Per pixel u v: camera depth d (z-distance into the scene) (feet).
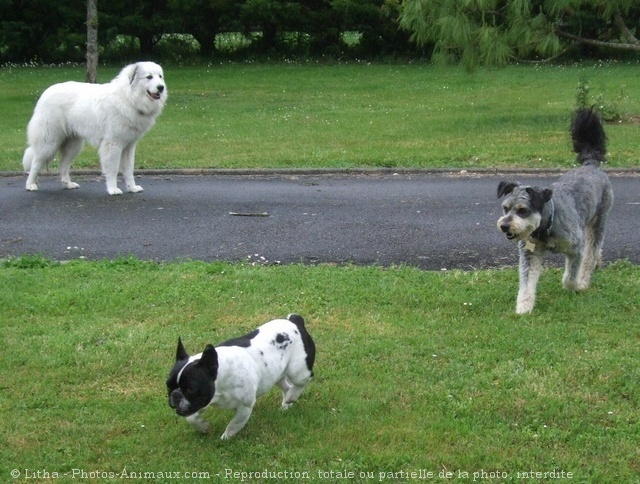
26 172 44.47
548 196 22.50
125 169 40.81
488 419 17.11
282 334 16.81
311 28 120.57
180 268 27.40
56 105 40.14
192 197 39.50
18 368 19.88
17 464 15.70
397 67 105.81
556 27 55.83
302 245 30.86
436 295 24.62
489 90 80.64
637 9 63.41
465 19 54.60
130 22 115.65
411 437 16.39
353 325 22.29
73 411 17.70
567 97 73.41
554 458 15.57
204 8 117.50
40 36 118.83
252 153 49.96
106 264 27.99
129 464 15.66
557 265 28.14
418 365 19.70
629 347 20.52
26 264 28.17
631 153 46.70
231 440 16.38
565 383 18.60
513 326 22.00
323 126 60.08
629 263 27.48
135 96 38.99
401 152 48.93
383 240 31.35
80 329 22.18
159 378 19.27
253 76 98.68
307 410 17.53
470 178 43.01
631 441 16.07
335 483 14.92
